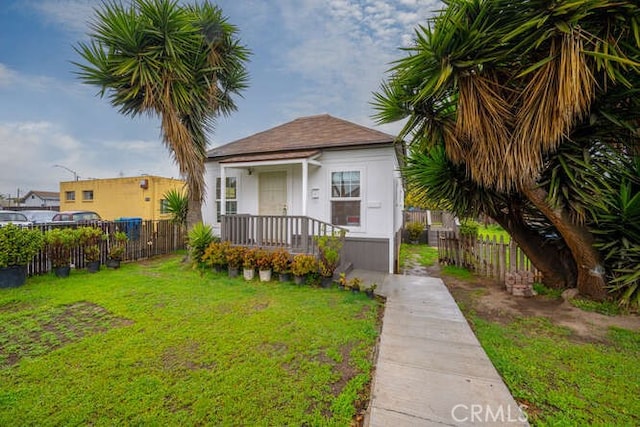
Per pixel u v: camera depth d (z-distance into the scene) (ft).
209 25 23.65
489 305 15.69
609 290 14.52
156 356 9.77
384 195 24.38
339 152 25.62
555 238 18.12
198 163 25.18
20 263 18.44
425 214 55.21
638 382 8.52
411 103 14.61
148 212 53.83
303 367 9.15
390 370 8.66
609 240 14.30
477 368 8.79
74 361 9.40
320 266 18.74
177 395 7.77
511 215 18.10
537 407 7.45
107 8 20.06
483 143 13.16
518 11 11.73
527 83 12.60
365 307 14.79
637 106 12.18
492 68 12.93
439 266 27.55
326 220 25.94
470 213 18.37
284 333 11.57
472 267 24.48
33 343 10.62
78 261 23.41
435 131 14.90
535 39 11.39
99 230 24.72
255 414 7.11
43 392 7.83
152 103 22.03
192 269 23.81
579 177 13.21
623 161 13.50
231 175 30.22
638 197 12.27
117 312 13.79
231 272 21.40
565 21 10.66
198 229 24.13
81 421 6.84
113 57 21.02
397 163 28.55
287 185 27.78
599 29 11.03
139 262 28.19
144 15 20.57
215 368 9.09
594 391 8.09
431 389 7.71
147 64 20.97
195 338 11.10
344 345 10.66
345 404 7.43
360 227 24.99
